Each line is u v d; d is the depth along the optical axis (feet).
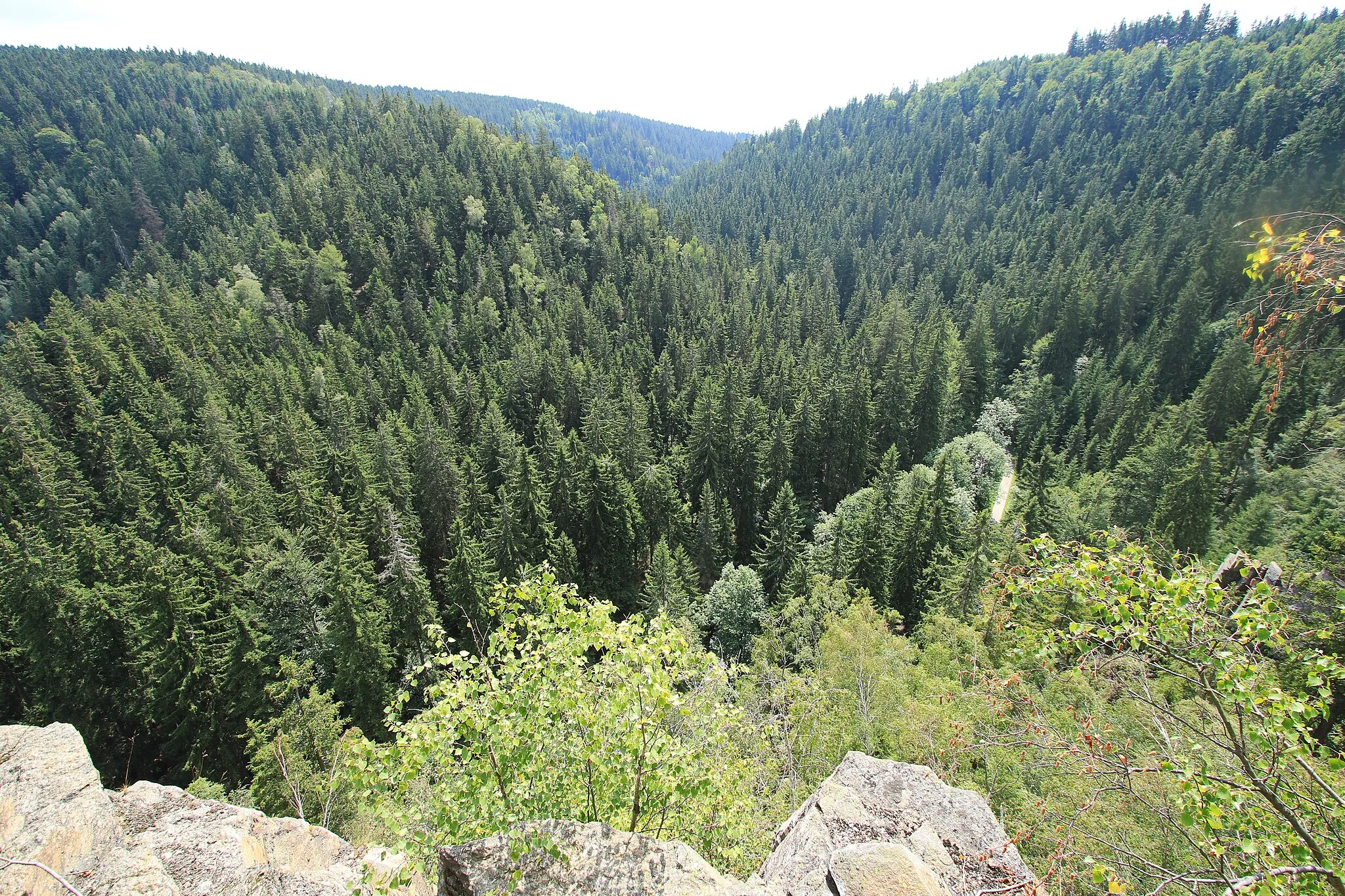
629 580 176.24
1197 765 24.29
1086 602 26.27
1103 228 426.10
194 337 291.58
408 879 28.12
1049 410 271.08
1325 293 22.20
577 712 31.48
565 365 292.40
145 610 111.45
